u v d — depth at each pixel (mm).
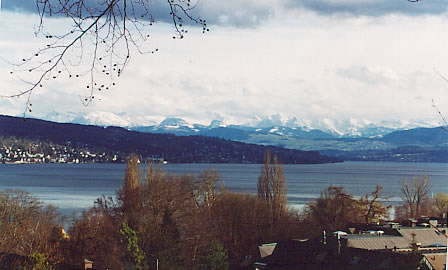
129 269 61812
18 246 77750
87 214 92250
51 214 103625
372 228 90125
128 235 59188
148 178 93500
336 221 110500
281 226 100250
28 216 90188
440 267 60312
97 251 79938
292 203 185250
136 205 89000
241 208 98312
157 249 73312
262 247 80688
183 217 88062
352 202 114625
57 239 80062
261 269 73500
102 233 81938
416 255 61031
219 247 76062
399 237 75625
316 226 106562
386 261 62219
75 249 79375
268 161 105188
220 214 99562
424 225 90750
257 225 97875
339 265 66562
